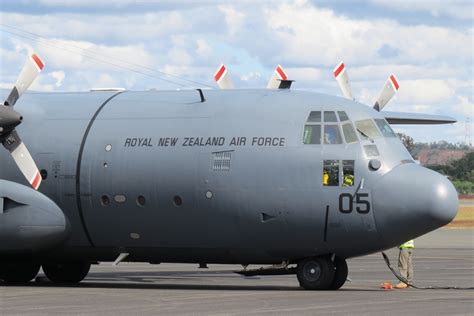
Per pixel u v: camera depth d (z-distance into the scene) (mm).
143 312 33125
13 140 44062
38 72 45469
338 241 42156
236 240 43438
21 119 43188
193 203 43594
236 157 43031
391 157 42250
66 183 45906
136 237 45250
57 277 50406
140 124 45438
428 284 48000
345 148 42094
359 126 42625
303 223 42188
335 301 36688
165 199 44094
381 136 42844
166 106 45719
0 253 46594
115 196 45031
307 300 37125
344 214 41688
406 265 46219
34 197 45219
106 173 45188
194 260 45281
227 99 45000
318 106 43250
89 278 53844
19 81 45156
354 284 48281
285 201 42281
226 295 39500
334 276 43219
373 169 41719
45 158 46375
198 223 43750
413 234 41656
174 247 44812
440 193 40938
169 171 44000
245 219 42875
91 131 46125
